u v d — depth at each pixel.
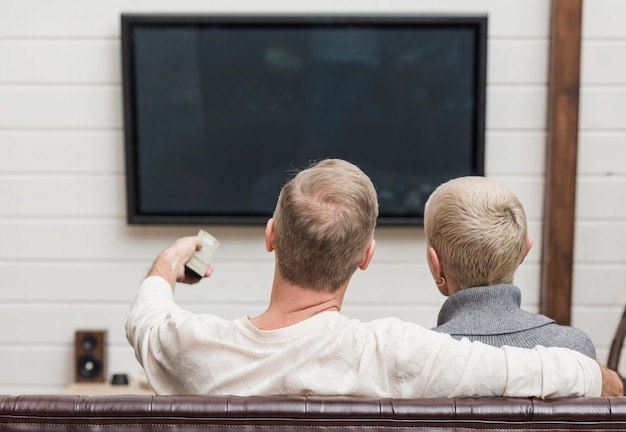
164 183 3.38
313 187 1.46
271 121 3.35
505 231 1.63
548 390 1.34
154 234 3.44
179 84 3.33
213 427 1.31
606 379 1.42
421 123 3.33
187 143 3.37
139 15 3.28
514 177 3.37
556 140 3.27
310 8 3.31
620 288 3.39
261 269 3.44
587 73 3.31
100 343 3.42
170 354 1.44
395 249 3.42
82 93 3.37
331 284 1.45
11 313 3.47
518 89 3.33
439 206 1.68
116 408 1.32
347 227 1.42
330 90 3.33
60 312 3.46
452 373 1.35
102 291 3.46
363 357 1.37
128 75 3.30
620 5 3.28
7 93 3.36
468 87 3.30
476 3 3.30
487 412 1.30
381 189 3.37
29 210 3.42
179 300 3.46
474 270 1.64
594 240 3.38
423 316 3.44
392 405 1.31
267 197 3.39
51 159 3.39
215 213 3.40
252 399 1.32
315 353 1.38
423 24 3.27
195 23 3.29
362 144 3.35
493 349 1.38
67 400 1.33
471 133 3.32
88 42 3.34
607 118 3.33
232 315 3.46
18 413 1.32
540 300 3.42
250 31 3.30
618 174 3.35
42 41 3.34
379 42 3.29
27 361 3.49
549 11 3.29
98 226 3.43
